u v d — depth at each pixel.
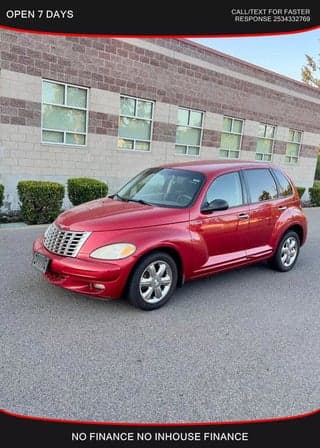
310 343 3.65
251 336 3.72
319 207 15.62
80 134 10.62
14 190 9.63
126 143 11.64
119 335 3.60
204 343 3.54
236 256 5.04
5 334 3.49
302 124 17.88
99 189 9.45
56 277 4.05
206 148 13.84
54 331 3.60
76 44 9.94
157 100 11.98
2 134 9.20
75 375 2.95
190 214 4.47
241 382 2.97
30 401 2.65
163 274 4.26
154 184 5.12
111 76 10.75
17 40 8.98
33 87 9.44
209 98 13.45
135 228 4.07
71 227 4.06
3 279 4.82
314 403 2.79
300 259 6.75
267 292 4.95
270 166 5.80
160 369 3.09
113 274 3.83
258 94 15.27
